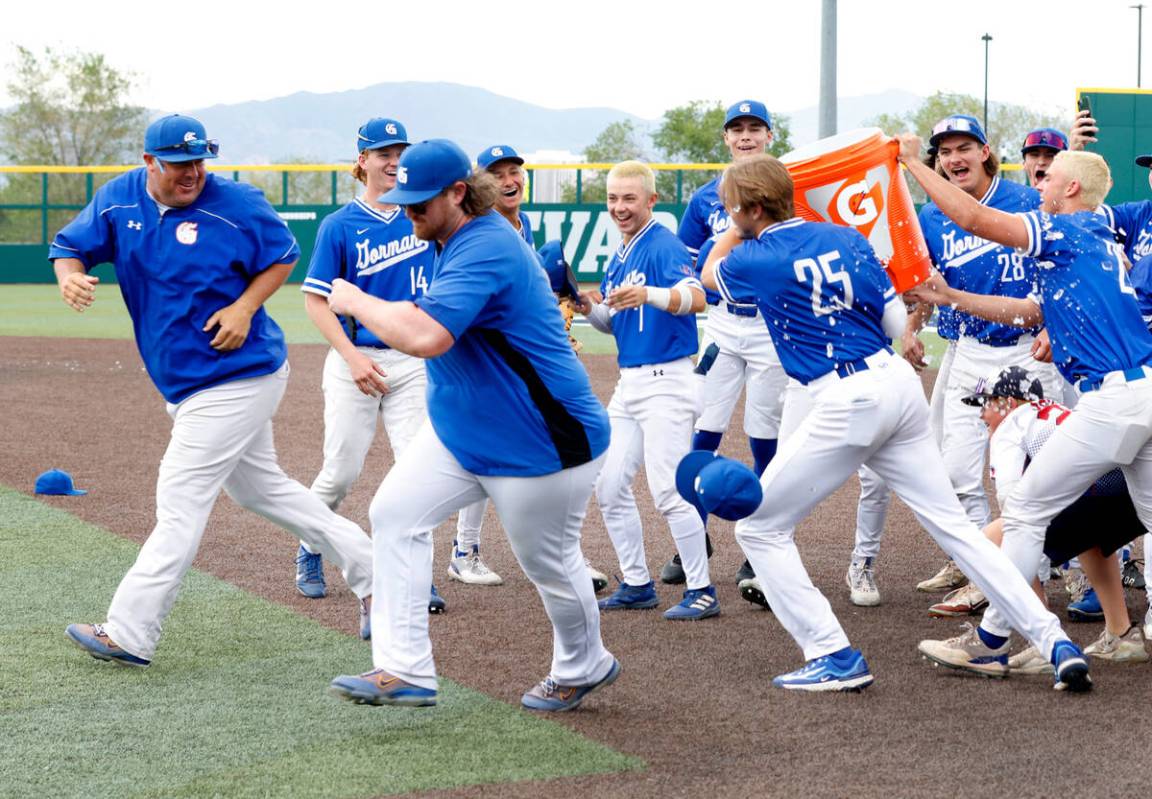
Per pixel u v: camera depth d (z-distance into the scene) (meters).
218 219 5.58
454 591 6.95
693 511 6.48
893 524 8.69
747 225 5.28
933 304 6.14
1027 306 6.18
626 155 61.53
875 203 5.30
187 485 5.57
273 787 4.26
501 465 4.65
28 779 4.31
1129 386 5.21
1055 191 5.50
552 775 4.38
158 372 5.63
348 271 6.56
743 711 5.06
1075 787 4.27
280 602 6.63
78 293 5.48
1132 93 21.84
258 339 5.71
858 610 6.64
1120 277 5.38
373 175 6.55
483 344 4.58
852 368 5.16
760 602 6.64
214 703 5.10
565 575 4.86
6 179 57.69
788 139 52.12
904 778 4.36
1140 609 6.65
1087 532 5.61
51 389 15.65
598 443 4.73
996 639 5.46
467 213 4.60
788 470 5.21
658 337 6.50
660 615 6.59
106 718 4.91
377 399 6.76
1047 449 5.39
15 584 6.83
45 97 64.06
